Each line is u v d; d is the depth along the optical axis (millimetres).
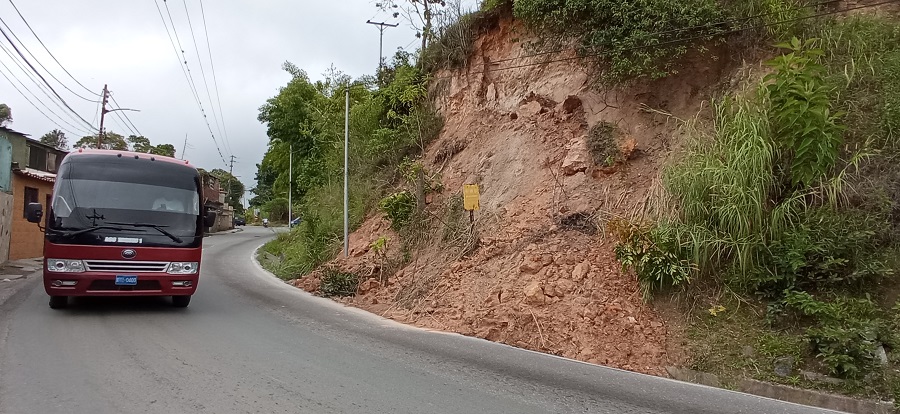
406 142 16938
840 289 7027
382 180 16969
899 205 7406
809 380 5973
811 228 7484
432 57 17344
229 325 8047
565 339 7680
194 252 8719
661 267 7848
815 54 8281
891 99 8320
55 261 7836
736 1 10367
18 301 9352
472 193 11531
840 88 8750
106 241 8039
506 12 14758
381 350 6906
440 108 16781
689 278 7738
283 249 21812
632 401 5277
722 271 7801
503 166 12953
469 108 15492
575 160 11305
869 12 10352
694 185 8305
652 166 10445
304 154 32250
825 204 7664
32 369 5422
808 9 10438
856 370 5742
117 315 8398
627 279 8422
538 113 13094
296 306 10367
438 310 9547
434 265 11531
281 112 33125
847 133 8297
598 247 9422
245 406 4562
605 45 10891
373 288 11812
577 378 6035
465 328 8586
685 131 9961
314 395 4930
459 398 5055
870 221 7301
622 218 9484
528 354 7156
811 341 6262
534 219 10914
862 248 7137
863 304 6707
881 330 6250
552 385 5688
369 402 4805
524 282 9180
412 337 7910
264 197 85812
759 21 10180
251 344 6848
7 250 16234
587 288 8531
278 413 4434
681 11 9984
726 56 10641
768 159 7980
